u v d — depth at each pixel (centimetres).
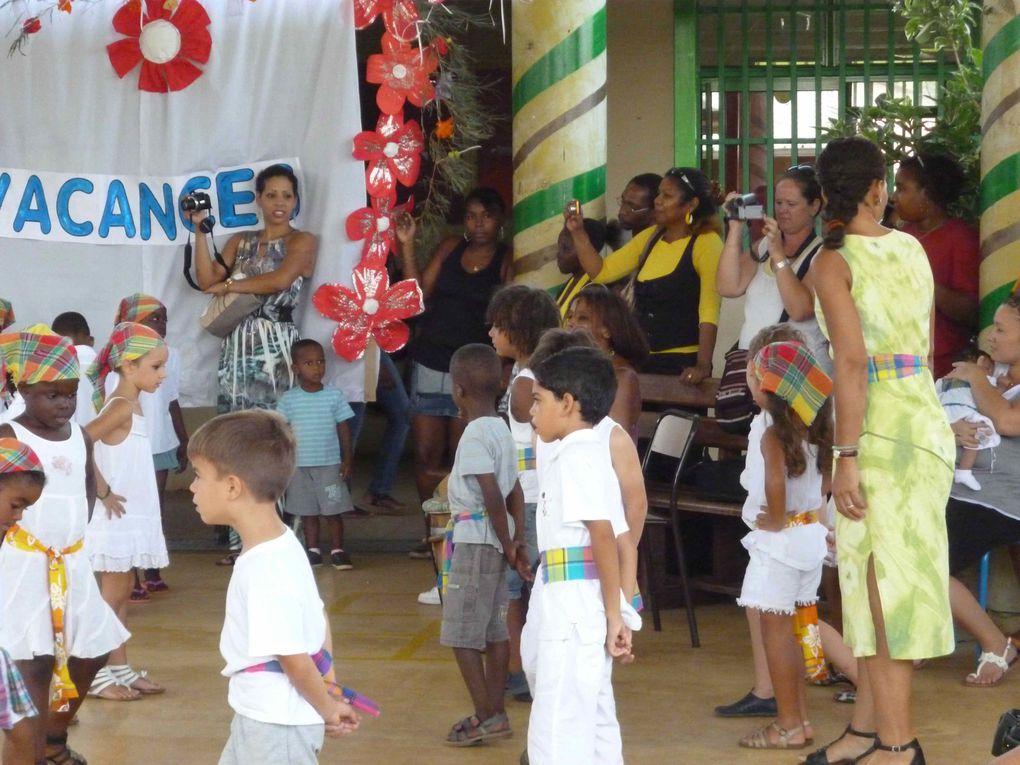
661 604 709
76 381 449
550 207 745
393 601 730
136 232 794
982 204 661
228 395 790
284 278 775
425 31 785
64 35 784
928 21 752
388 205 784
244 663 334
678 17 948
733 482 687
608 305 518
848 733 464
